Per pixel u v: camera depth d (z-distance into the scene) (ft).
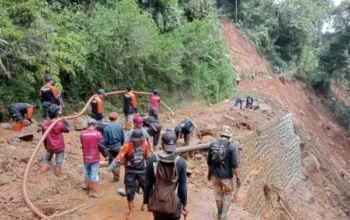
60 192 25.75
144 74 60.44
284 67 151.23
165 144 16.72
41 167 28.73
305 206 59.52
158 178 16.52
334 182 86.33
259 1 145.18
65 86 48.88
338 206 72.95
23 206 22.58
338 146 121.29
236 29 137.18
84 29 52.65
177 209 16.89
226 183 23.65
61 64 44.11
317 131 119.14
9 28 37.50
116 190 27.68
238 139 43.70
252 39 142.00
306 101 134.92
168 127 49.90
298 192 63.46
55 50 43.68
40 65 41.93
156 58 60.90
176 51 63.98
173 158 16.75
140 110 58.90
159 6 73.15
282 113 74.43
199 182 32.58
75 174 29.12
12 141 32.73
